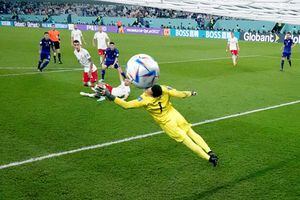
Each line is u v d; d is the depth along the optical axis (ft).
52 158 23.21
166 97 19.38
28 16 187.52
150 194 18.99
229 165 22.58
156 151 24.62
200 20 137.69
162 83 47.52
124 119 31.58
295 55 82.07
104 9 172.24
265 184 20.12
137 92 41.83
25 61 63.82
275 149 25.20
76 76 49.93
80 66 59.16
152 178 20.75
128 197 18.66
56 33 61.67
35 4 192.34
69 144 25.64
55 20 180.14
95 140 26.53
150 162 22.88
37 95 39.22
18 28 163.94
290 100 39.50
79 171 21.47
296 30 109.29
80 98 38.27
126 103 18.60
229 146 25.73
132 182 20.24
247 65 64.95
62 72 52.90
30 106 34.96
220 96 40.81
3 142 25.79
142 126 29.78
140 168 22.00
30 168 21.71
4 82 45.32
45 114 32.58
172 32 141.18
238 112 34.42
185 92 19.62
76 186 19.67
